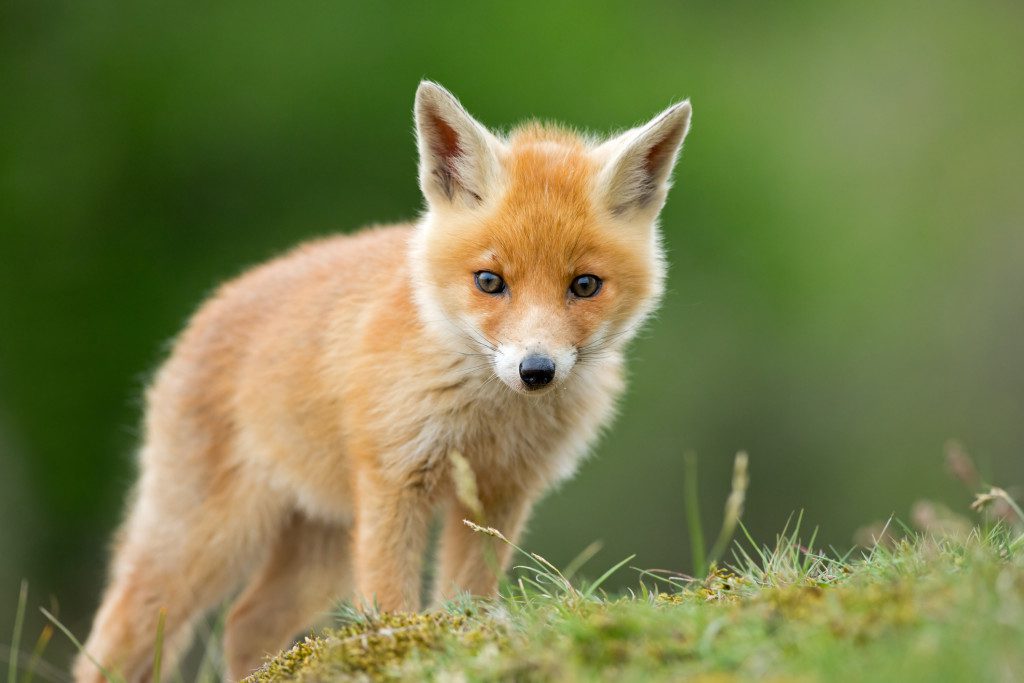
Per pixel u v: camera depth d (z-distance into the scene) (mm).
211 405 7695
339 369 6832
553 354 5855
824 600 4207
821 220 18188
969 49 20625
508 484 6848
